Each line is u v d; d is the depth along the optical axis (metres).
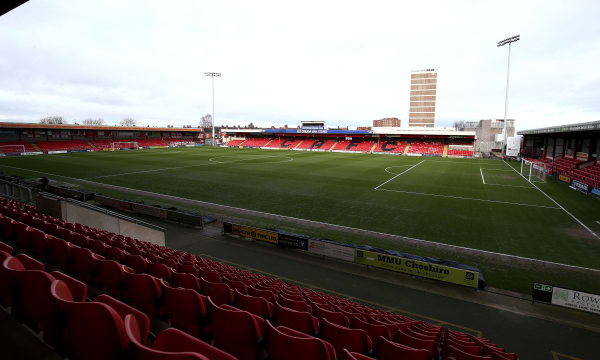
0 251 4.14
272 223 18.94
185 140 98.25
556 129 36.53
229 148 84.00
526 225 19.08
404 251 14.89
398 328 6.38
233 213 20.97
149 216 19.70
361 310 8.10
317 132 85.31
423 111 123.94
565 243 16.16
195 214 19.23
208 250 14.56
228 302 6.18
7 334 3.31
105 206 21.78
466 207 23.22
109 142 76.88
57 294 3.09
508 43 57.97
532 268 13.27
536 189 30.31
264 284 8.90
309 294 8.84
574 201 25.39
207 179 33.28
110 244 9.34
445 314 9.82
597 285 11.88
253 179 33.72
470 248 15.38
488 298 10.84
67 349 3.14
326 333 4.92
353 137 85.50
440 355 5.89
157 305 5.34
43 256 7.25
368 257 13.12
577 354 7.97
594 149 37.31
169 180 32.44
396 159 59.16
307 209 22.17
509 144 59.75
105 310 2.65
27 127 61.78
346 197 26.00
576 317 9.70
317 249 14.21
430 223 19.33
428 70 121.81
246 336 4.27
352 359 3.08
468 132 70.50
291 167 44.25
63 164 43.41
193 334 4.95
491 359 4.86
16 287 3.58
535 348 8.20
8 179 28.39
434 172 41.44
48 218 12.05
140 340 2.88
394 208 22.72
